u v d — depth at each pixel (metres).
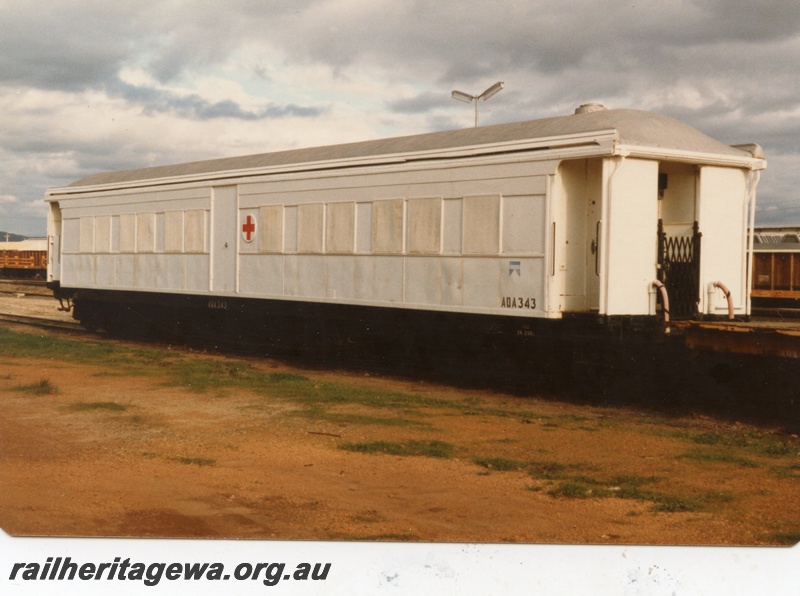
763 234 27.91
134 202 19.92
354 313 14.90
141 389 12.76
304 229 15.64
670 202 12.55
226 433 9.63
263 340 17.66
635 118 12.03
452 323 13.29
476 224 12.73
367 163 14.44
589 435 9.52
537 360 12.66
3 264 50.22
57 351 17.56
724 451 8.73
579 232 12.09
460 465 8.20
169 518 6.60
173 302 18.88
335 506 6.92
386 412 10.88
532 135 12.52
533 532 6.30
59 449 8.88
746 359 10.79
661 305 12.09
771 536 6.21
